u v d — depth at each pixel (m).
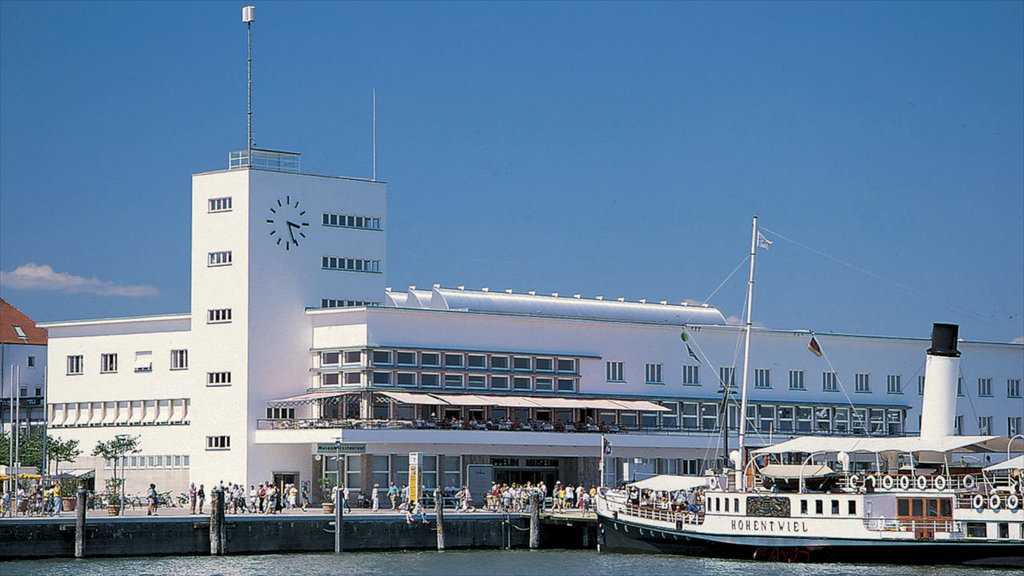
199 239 153.50
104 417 160.25
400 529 129.12
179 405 155.25
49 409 164.12
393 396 147.50
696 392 166.75
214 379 151.75
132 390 158.25
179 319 155.50
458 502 142.50
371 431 144.75
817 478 116.19
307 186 155.38
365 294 158.75
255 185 151.75
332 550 126.75
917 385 180.38
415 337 152.00
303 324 153.75
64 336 163.62
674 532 121.06
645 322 165.50
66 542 117.75
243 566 114.38
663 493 130.00
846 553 113.56
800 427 171.88
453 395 151.88
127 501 138.62
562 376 158.88
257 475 148.75
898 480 112.94
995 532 109.75
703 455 165.12
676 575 108.44
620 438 158.00
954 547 110.75
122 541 118.94
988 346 184.75
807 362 173.50
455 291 164.25
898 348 179.62
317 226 155.75
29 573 108.06
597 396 160.75
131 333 159.00
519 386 156.88
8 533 115.31
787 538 115.50
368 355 149.25
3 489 141.62
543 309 166.62
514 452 153.50
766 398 170.12
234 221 151.75
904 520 112.38
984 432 183.38
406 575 108.69
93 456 159.88
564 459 158.25
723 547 118.62
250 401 149.62
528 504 136.75
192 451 152.25
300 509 140.50
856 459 171.38
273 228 152.62
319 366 152.88
